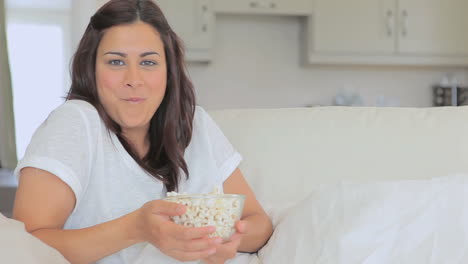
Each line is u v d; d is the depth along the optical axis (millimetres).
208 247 871
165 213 874
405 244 986
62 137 1022
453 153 1367
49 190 984
